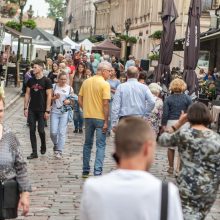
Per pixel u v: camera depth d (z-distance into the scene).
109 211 3.53
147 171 3.72
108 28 90.56
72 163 13.62
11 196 5.83
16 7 43.25
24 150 15.09
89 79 11.84
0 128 5.93
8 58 34.28
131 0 74.00
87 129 11.90
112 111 12.06
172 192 3.53
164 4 22.92
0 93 6.31
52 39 47.56
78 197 10.39
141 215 3.51
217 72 31.89
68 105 13.99
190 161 6.52
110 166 13.50
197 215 6.47
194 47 21.23
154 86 14.67
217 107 20.02
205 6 52.75
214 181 6.49
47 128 19.72
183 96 12.43
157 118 14.45
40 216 9.06
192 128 6.57
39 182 11.47
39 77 13.67
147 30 61.59
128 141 3.62
